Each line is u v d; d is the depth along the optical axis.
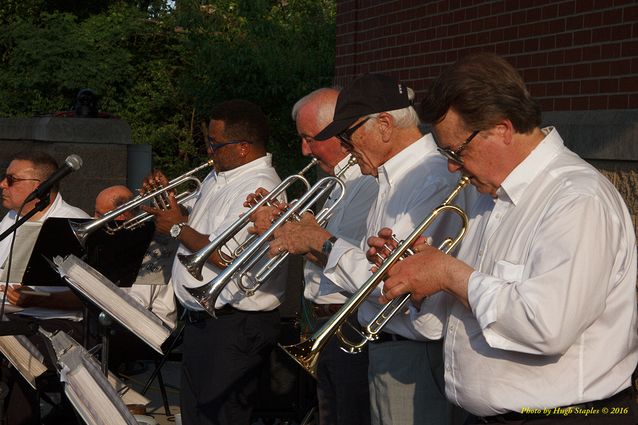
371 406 3.37
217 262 4.12
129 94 17.12
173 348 5.13
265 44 14.77
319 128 4.04
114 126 7.82
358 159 3.39
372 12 6.76
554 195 2.46
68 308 4.98
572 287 2.31
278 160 14.77
